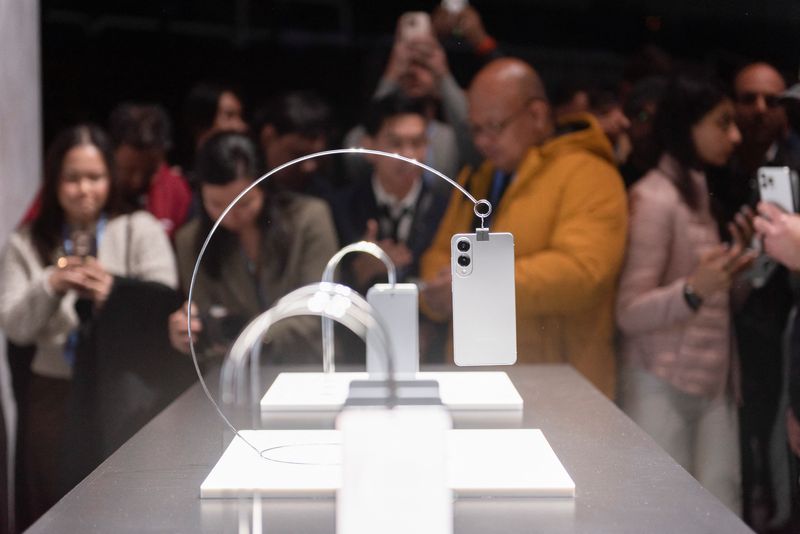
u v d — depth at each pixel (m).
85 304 3.54
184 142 3.54
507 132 3.53
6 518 3.54
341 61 3.53
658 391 3.53
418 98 3.53
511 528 1.32
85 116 3.51
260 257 3.54
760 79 3.47
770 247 3.41
